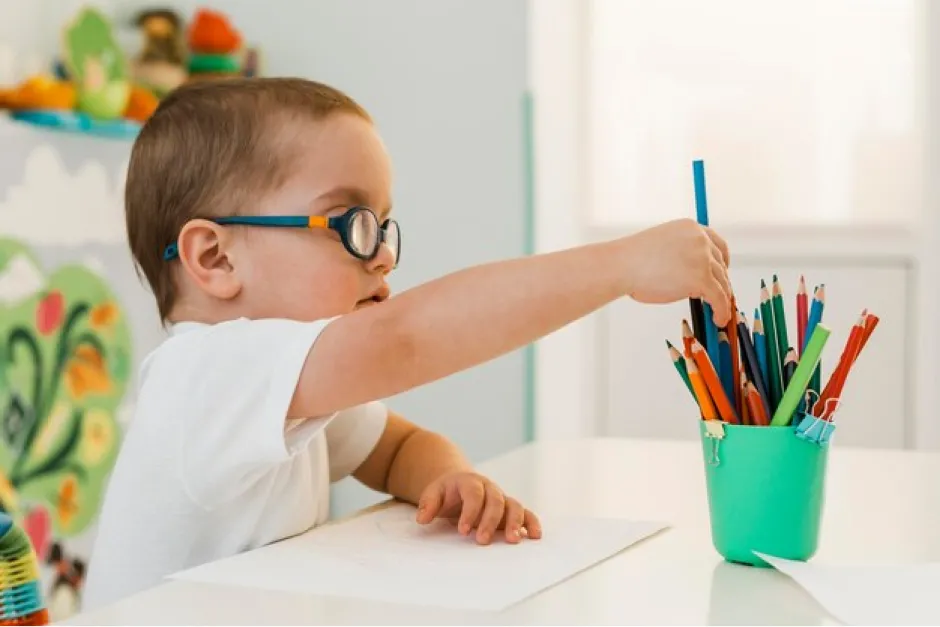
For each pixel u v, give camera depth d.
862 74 2.31
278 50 2.54
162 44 2.13
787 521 0.65
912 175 2.29
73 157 1.93
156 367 0.79
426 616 0.55
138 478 0.79
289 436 0.74
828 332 0.63
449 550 0.70
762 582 0.62
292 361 0.72
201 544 0.80
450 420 2.51
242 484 0.77
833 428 0.65
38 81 1.80
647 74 2.43
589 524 0.77
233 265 0.85
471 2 2.46
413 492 0.90
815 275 2.34
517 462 1.05
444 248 2.51
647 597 0.59
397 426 1.01
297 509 0.85
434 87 2.49
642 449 1.13
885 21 2.29
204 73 2.20
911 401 2.30
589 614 0.56
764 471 0.65
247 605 0.57
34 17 1.89
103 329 2.00
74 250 1.93
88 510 1.97
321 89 0.92
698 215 0.72
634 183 2.45
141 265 0.94
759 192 2.38
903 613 0.56
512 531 0.73
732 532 0.66
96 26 1.94
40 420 1.86
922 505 0.84
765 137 2.37
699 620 0.55
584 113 2.46
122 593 0.79
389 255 0.89
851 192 2.33
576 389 2.47
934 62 2.25
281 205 0.86
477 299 0.71
